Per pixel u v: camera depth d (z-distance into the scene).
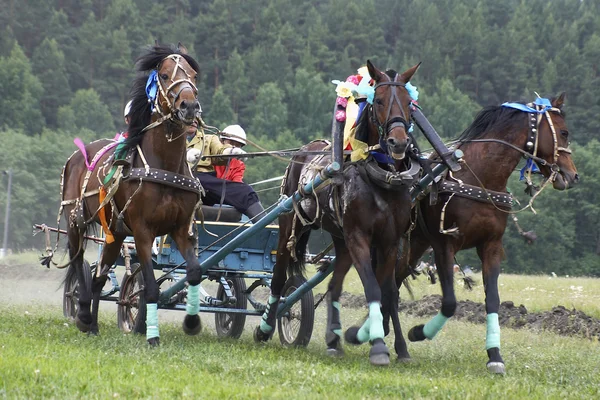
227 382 8.39
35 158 89.12
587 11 145.75
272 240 13.52
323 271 12.58
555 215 78.75
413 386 8.69
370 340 10.38
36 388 7.62
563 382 10.00
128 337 11.88
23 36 133.75
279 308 13.09
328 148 12.40
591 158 83.56
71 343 11.18
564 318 17.34
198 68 11.76
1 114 109.94
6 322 13.38
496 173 11.48
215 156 13.10
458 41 133.38
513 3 165.12
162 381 8.28
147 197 11.32
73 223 13.26
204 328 15.55
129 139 11.59
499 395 8.50
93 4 149.50
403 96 10.27
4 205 81.69
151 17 145.00
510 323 17.53
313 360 10.80
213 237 13.38
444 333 15.69
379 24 150.75
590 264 79.69
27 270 36.81
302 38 148.38
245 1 151.88
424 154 12.83
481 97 127.75
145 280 11.40
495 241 11.37
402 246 11.66
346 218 10.67
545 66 127.88
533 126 11.48
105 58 126.19
